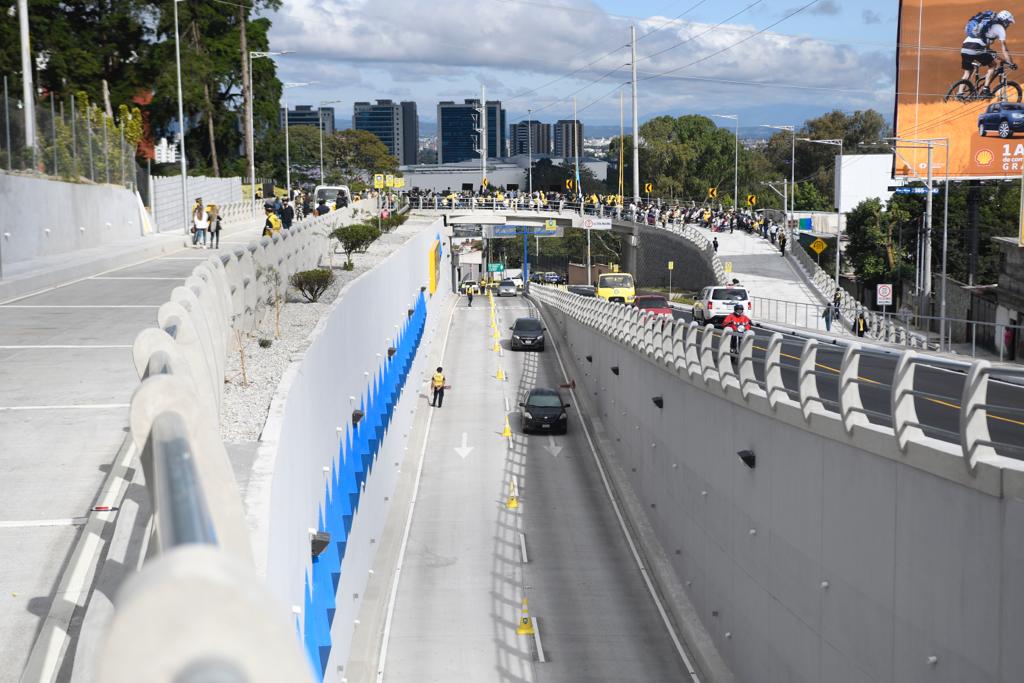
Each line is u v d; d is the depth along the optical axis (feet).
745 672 69.97
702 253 271.08
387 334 120.78
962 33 186.39
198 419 10.91
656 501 100.89
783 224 326.44
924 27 186.70
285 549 42.29
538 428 142.61
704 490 80.94
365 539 87.15
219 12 301.22
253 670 3.97
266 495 35.68
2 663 23.88
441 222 268.62
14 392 52.49
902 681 48.42
